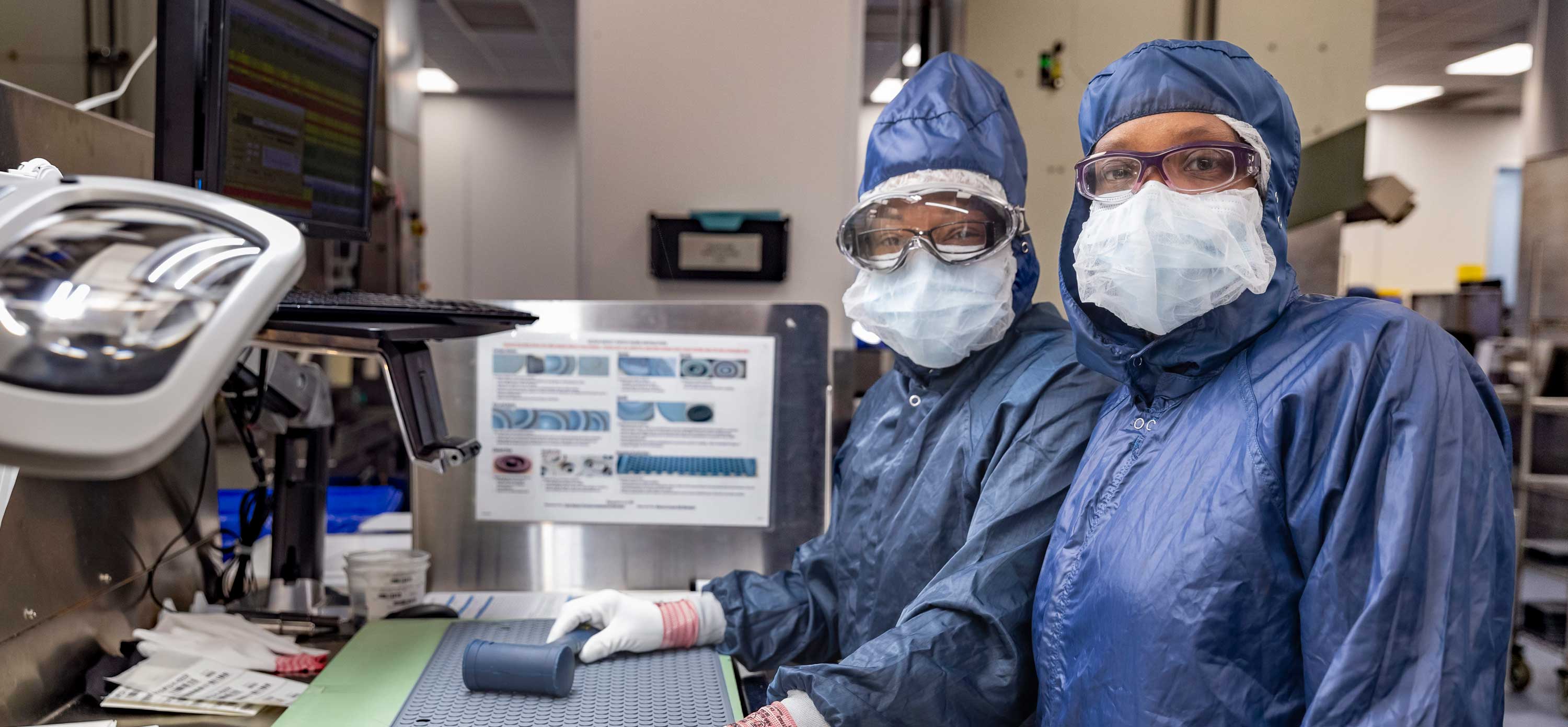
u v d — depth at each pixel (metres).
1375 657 0.62
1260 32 2.77
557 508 1.42
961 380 1.08
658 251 2.40
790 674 0.86
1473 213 8.86
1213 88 0.81
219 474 1.93
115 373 0.39
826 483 1.42
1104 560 0.79
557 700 0.98
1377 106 8.62
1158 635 0.73
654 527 1.42
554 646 1.01
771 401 1.41
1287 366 0.74
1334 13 2.77
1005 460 0.95
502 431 1.42
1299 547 0.70
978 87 1.11
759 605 1.17
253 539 1.29
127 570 1.12
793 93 2.39
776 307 1.41
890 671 0.82
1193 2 2.80
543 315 1.40
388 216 3.68
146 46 2.62
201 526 1.33
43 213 0.44
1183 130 0.81
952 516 1.00
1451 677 0.60
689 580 1.42
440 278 8.65
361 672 1.04
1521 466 3.28
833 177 2.41
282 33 1.11
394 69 3.92
